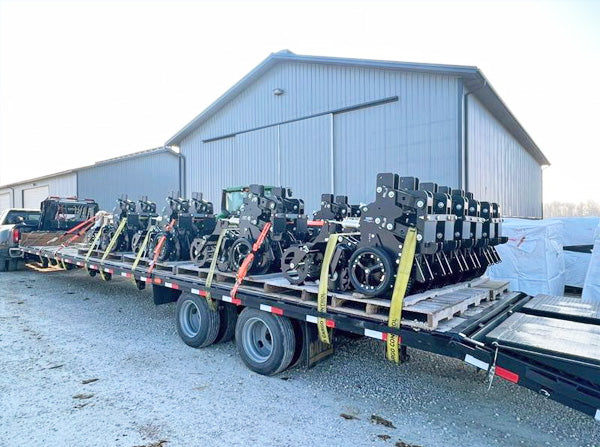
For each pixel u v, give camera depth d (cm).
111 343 544
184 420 341
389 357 350
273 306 427
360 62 1158
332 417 349
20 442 305
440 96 1047
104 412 352
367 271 364
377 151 1168
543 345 292
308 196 1331
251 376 436
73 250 935
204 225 663
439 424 340
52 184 2612
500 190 1452
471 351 303
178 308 549
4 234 1159
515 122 1448
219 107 1612
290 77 1370
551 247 826
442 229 380
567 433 329
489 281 507
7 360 475
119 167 2380
